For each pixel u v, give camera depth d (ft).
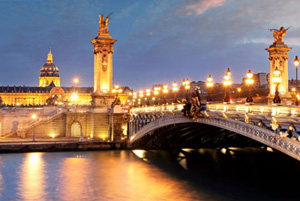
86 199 151.02
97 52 309.22
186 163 227.20
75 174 194.80
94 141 281.33
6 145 261.44
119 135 290.76
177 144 284.20
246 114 123.95
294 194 151.84
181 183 174.29
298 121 99.30
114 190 164.04
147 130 240.32
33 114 366.22
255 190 158.81
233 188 163.22
